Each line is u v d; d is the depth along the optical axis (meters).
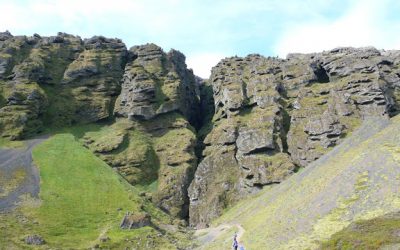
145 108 179.62
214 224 128.62
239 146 154.50
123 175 155.88
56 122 179.25
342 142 134.88
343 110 151.00
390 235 53.22
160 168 163.25
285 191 111.12
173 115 184.12
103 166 151.38
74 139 166.88
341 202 73.31
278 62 194.12
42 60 196.12
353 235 56.97
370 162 83.19
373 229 57.03
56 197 124.25
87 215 118.69
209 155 161.12
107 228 112.81
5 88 178.62
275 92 171.62
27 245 94.62
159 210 140.38
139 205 131.00
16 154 149.75
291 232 71.62
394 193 67.31
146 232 111.81
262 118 159.25
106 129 179.75
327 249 55.97
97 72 198.88
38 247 95.00
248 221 103.38
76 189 132.00
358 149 104.50
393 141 90.88
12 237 96.75
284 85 180.12
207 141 170.38
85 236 107.44
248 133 154.88
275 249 66.25
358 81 157.38
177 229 124.81
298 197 91.94
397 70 168.38
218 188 147.50
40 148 155.75
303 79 177.88
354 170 83.56
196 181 152.50
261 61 195.50
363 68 165.62
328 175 93.50
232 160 155.12
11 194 121.31
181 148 167.12
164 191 151.12
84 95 190.75
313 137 145.62
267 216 93.88
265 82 178.00
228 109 174.38
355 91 156.00
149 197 145.12
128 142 169.25
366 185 74.81
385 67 168.75
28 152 151.88
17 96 173.12
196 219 143.12
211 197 145.25
